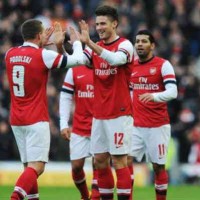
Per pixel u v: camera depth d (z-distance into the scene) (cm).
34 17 5247
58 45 2467
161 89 2736
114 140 2430
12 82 2414
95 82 2453
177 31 5838
